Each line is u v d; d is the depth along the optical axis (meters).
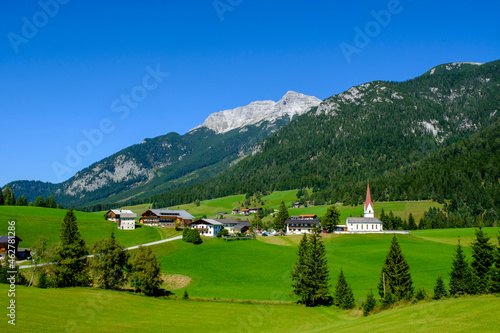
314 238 101.31
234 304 91.75
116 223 189.38
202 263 134.88
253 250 152.75
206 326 69.75
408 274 91.06
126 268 108.00
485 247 89.00
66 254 101.62
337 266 129.62
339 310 86.56
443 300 68.94
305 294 92.62
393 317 59.81
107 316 70.12
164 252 146.75
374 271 123.06
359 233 172.00
